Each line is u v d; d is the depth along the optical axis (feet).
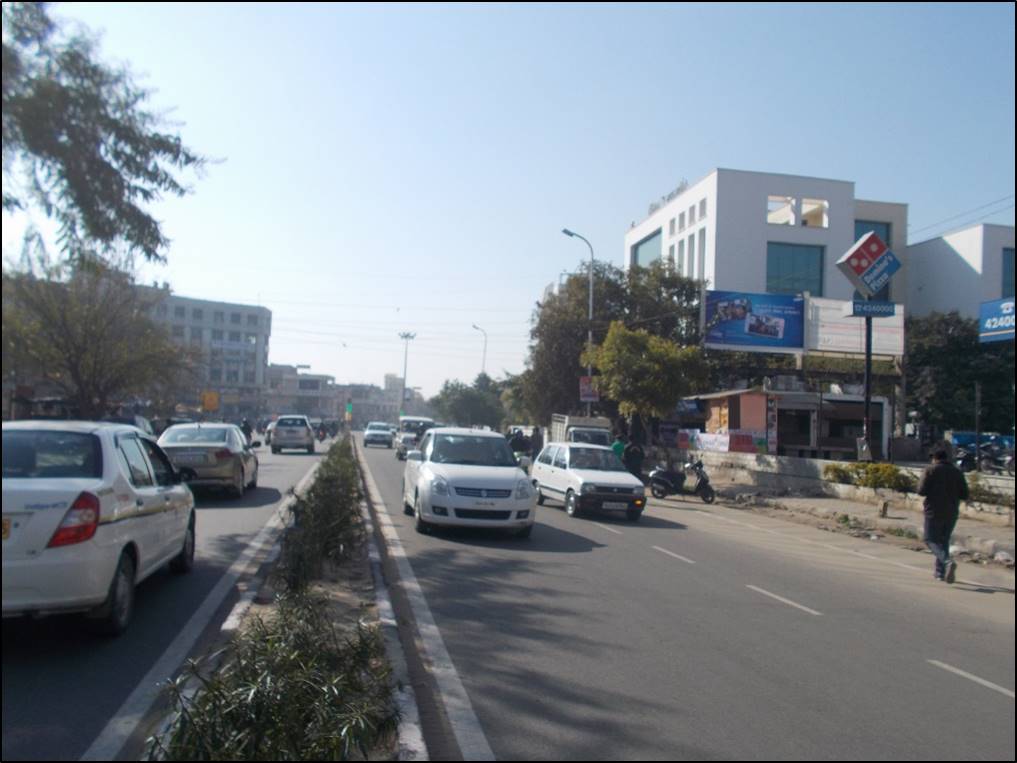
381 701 15.94
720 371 141.79
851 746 17.54
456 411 284.41
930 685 22.25
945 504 39.24
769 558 43.93
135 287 81.56
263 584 29.43
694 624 27.50
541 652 23.29
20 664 20.11
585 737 17.26
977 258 198.59
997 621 30.99
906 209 217.15
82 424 23.81
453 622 26.25
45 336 66.13
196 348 113.91
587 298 149.07
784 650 24.90
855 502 72.28
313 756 13.08
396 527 47.62
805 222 207.62
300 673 15.07
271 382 328.49
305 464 100.63
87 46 20.70
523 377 154.20
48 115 19.75
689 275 203.31
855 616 30.37
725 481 96.27
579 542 45.62
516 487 44.47
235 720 13.37
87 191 20.79
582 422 110.22
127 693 18.25
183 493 30.17
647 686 20.75
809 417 117.91
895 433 132.77
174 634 23.00
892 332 125.90
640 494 57.93
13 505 19.51
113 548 21.44
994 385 160.04
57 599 19.71
